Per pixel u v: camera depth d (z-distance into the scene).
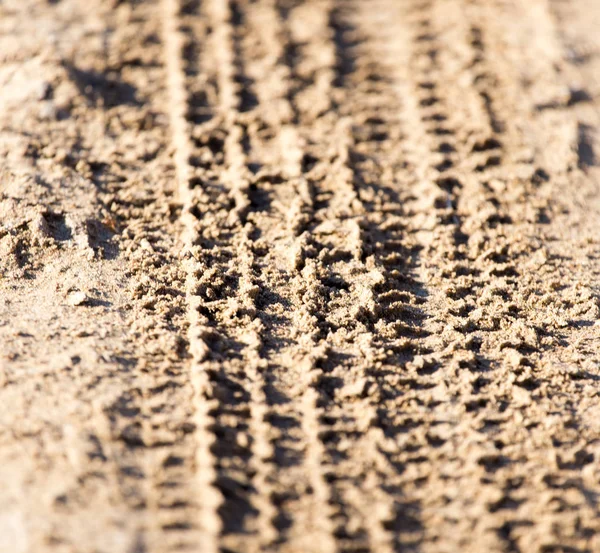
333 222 1.95
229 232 1.93
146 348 1.84
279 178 1.98
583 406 1.84
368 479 1.80
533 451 1.82
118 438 1.79
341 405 1.83
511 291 1.91
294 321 1.88
